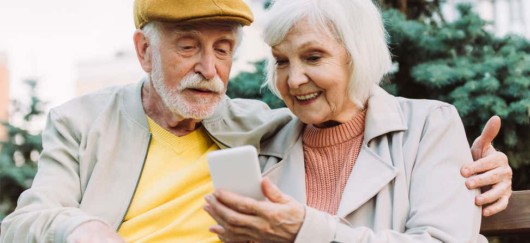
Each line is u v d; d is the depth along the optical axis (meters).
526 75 3.12
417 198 2.08
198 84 2.26
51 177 2.27
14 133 4.77
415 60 3.32
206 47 2.25
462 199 2.05
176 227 2.24
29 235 2.08
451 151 2.13
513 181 3.21
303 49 2.13
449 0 3.66
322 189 2.21
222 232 1.88
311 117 2.19
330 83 2.14
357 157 2.20
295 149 2.29
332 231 1.88
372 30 2.20
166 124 2.39
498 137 3.09
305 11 2.12
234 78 3.40
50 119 2.40
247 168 1.76
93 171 2.29
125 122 2.39
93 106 2.42
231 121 2.44
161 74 2.29
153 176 2.33
